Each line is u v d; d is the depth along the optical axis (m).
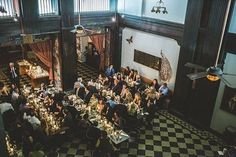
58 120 9.57
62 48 12.55
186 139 10.20
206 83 10.34
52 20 11.68
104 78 13.41
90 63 17.70
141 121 10.38
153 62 13.23
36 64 15.80
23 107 9.86
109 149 8.17
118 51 15.11
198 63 10.62
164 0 11.68
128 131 10.03
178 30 11.27
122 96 11.57
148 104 10.62
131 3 13.31
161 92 12.28
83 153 9.16
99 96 10.81
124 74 14.47
